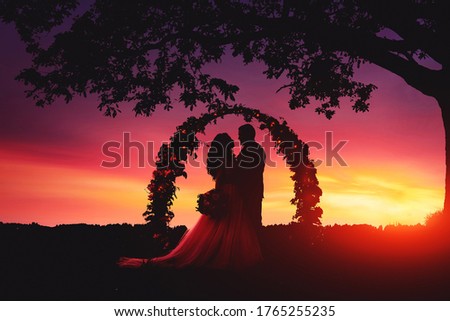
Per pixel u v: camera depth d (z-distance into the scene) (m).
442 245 9.02
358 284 6.75
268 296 6.22
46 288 6.46
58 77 11.36
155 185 8.88
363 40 10.45
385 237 10.16
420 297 6.16
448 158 10.07
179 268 7.66
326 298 6.13
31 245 9.31
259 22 10.82
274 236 9.79
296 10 10.88
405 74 10.45
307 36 11.30
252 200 7.98
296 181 9.41
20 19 11.52
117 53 11.37
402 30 10.10
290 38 12.38
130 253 9.10
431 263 7.89
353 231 11.02
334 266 7.79
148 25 11.24
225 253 7.74
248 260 7.69
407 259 8.23
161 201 8.87
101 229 11.53
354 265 7.82
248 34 11.00
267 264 7.79
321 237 9.31
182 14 11.24
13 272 7.24
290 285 6.73
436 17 9.91
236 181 7.96
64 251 8.96
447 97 10.12
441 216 10.18
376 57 10.50
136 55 11.50
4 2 11.30
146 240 8.90
